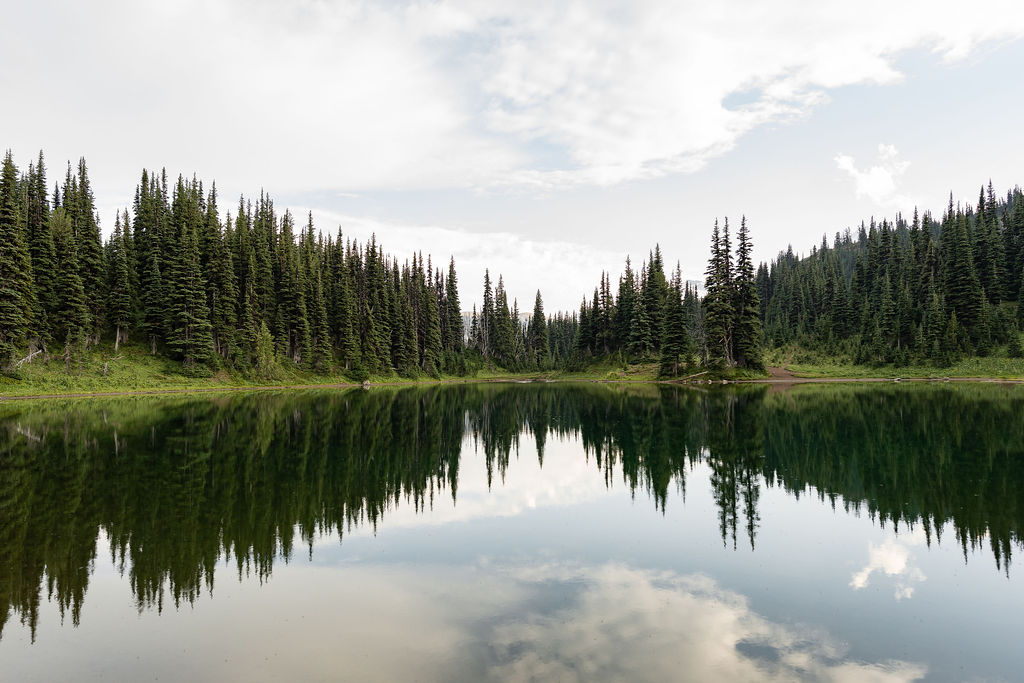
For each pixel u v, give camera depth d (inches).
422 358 4579.2
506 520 650.2
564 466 978.1
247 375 3056.1
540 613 405.4
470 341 5895.7
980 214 4367.6
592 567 501.4
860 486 784.9
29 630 382.6
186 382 2716.5
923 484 784.9
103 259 2812.5
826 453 1024.2
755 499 732.7
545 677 317.7
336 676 321.1
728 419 1545.3
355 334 3895.2
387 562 512.1
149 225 3203.7
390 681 314.2
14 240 2198.6
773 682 316.5
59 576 477.7
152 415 1625.2
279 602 426.3
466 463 1003.9
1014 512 650.8
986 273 3597.4
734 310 3253.0
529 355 6038.4
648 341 4067.4
